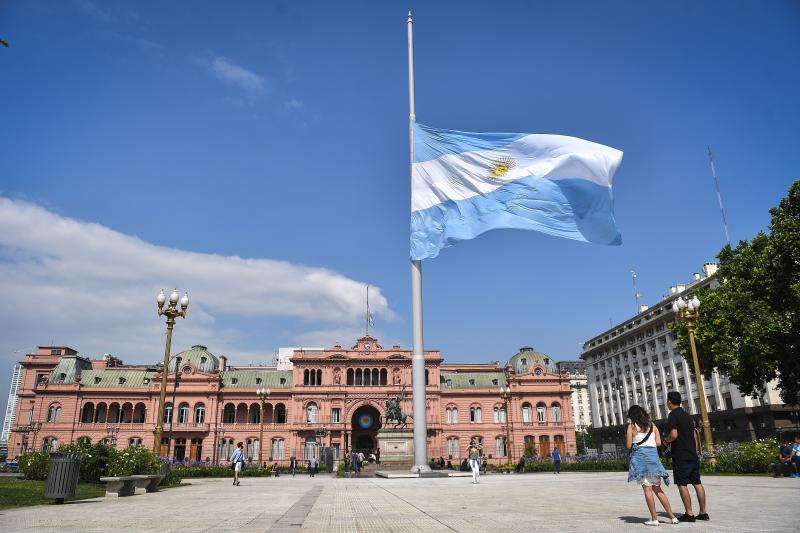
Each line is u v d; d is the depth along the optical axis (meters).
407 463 51.25
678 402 11.88
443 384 104.62
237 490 26.83
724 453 33.69
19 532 10.60
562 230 28.05
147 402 95.88
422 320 32.50
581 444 156.38
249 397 97.50
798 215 45.22
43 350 105.12
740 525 10.18
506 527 10.77
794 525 9.98
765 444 31.61
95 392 95.69
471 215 29.86
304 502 18.09
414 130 32.12
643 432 11.02
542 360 106.81
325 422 94.31
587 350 123.94
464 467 54.44
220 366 106.00
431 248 30.72
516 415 100.81
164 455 92.44
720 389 78.25
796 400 49.06
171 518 13.38
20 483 24.77
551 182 28.53
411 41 35.84
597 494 19.42
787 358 44.62
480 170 30.06
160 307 30.61
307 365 97.50
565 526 10.70
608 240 27.58
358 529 11.03
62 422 93.50
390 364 98.25
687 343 51.97
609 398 114.00
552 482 28.33
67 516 13.86
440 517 12.83
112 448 28.69
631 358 104.94
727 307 47.19
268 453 93.75
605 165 27.64
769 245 44.91
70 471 18.08
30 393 99.75
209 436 93.88
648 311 99.88
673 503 15.05
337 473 52.47
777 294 44.91
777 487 19.86
